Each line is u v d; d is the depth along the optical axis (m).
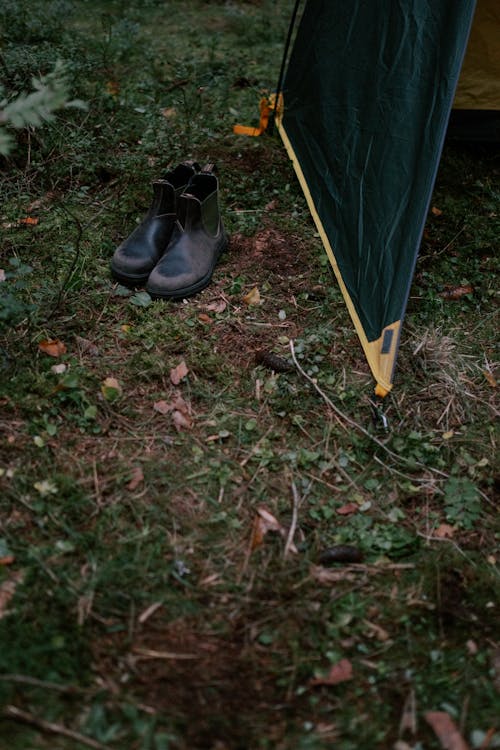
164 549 1.89
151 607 1.75
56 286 2.70
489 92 3.63
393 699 1.62
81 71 4.02
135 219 3.12
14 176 3.29
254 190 3.42
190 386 2.37
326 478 2.13
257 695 1.60
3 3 4.55
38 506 1.93
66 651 1.63
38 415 2.18
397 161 2.62
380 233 2.59
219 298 2.76
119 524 1.93
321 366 2.50
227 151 3.69
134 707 1.54
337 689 1.63
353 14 3.11
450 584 1.87
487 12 3.40
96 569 1.81
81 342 2.47
